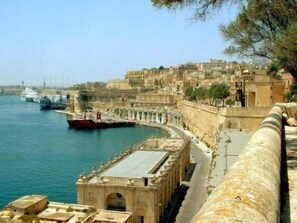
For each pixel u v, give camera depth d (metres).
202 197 80.00
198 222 5.02
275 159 10.88
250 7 23.08
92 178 68.00
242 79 120.62
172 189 79.31
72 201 85.69
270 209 6.53
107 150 155.12
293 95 85.31
